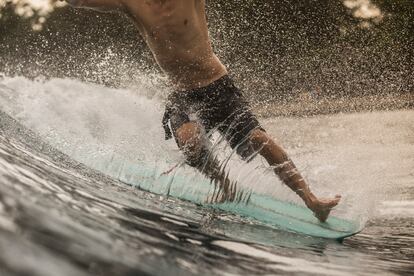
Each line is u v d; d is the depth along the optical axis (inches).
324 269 142.5
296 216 231.0
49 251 75.2
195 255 124.6
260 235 183.6
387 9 1577.3
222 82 283.3
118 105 381.7
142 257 99.2
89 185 200.7
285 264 140.1
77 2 271.1
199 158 267.1
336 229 219.8
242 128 274.5
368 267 155.3
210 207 227.8
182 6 276.7
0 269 62.9
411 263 168.7
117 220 136.7
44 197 121.4
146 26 281.4
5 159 180.1
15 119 334.6
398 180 366.3
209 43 287.6
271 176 262.5
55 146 297.6
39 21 1628.9
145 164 287.6
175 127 279.3
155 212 181.3
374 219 254.5
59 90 381.1
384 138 690.2
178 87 285.6
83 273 72.7
